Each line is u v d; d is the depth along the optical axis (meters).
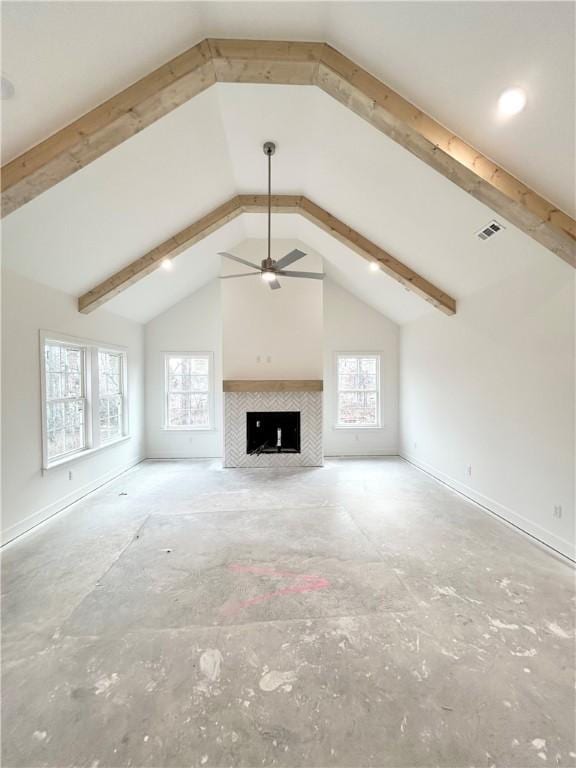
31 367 3.81
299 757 1.52
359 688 1.84
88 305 4.74
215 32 2.58
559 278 3.21
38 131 2.54
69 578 2.84
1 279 3.42
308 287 6.37
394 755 1.53
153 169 3.55
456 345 5.02
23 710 1.72
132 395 6.49
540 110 2.30
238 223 5.62
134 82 2.62
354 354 7.25
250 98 3.17
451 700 1.77
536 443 3.52
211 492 4.97
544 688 1.83
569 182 2.57
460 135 2.70
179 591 2.67
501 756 1.52
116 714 1.71
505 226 3.29
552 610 2.44
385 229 4.42
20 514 3.63
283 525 3.85
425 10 2.13
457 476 5.02
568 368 3.15
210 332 7.13
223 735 1.61
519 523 3.76
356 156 3.55
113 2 2.11
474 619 2.35
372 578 2.83
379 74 2.64
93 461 5.09
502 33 2.06
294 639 2.18
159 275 5.70
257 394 6.42
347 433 7.23
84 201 3.39
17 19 1.98
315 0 2.33
